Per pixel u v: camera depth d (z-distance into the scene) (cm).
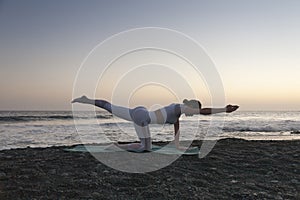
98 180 453
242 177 498
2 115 3206
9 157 592
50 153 634
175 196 400
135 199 386
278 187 452
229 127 2323
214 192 421
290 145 793
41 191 403
